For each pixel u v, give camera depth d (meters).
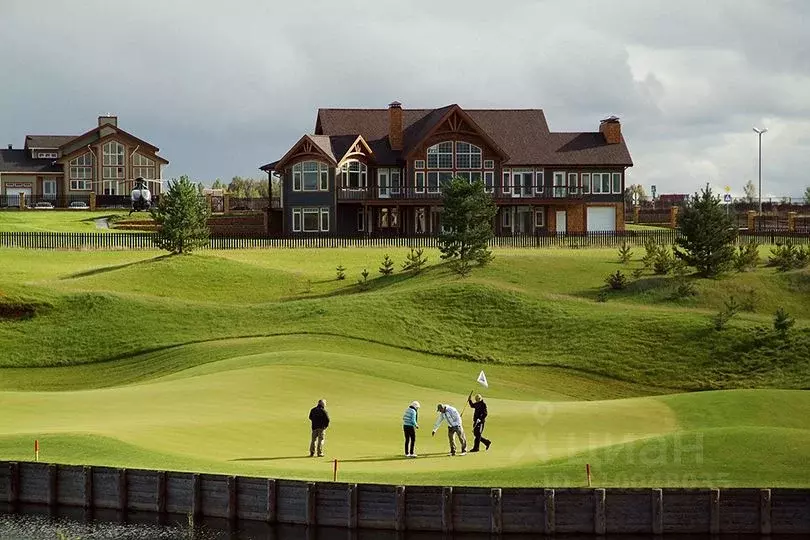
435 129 113.69
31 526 35.69
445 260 91.12
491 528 34.50
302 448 40.81
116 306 75.56
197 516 36.03
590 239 102.44
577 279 83.50
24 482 37.66
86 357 68.75
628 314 73.00
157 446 40.09
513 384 63.47
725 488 34.47
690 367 65.75
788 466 37.09
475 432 40.78
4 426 43.00
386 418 46.62
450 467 37.97
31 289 77.12
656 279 81.75
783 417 48.31
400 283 83.94
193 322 73.75
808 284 81.06
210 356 65.19
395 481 36.00
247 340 69.69
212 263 88.94
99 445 39.56
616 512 34.41
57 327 72.81
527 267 86.25
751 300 78.38
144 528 35.50
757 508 34.34
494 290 77.50
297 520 35.28
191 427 43.22
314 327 71.81
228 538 34.44
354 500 34.88
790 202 162.62
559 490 34.44
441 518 34.56
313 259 94.38
